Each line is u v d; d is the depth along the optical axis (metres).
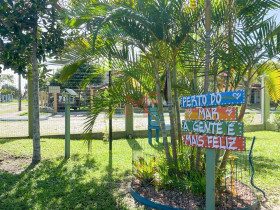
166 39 4.09
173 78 4.52
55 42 5.84
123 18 4.06
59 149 7.19
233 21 4.12
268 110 12.05
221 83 4.69
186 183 3.97
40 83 8.76
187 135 3.29
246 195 4.13
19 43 5.38
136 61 4.54
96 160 6.25
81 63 5.46
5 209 3.68
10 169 5.52
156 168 4.46
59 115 14.45
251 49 3.65
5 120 14.67
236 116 2.75
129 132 9.77
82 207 3.77
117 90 4.51
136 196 4.04
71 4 4.73
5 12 5.22
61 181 4.79
